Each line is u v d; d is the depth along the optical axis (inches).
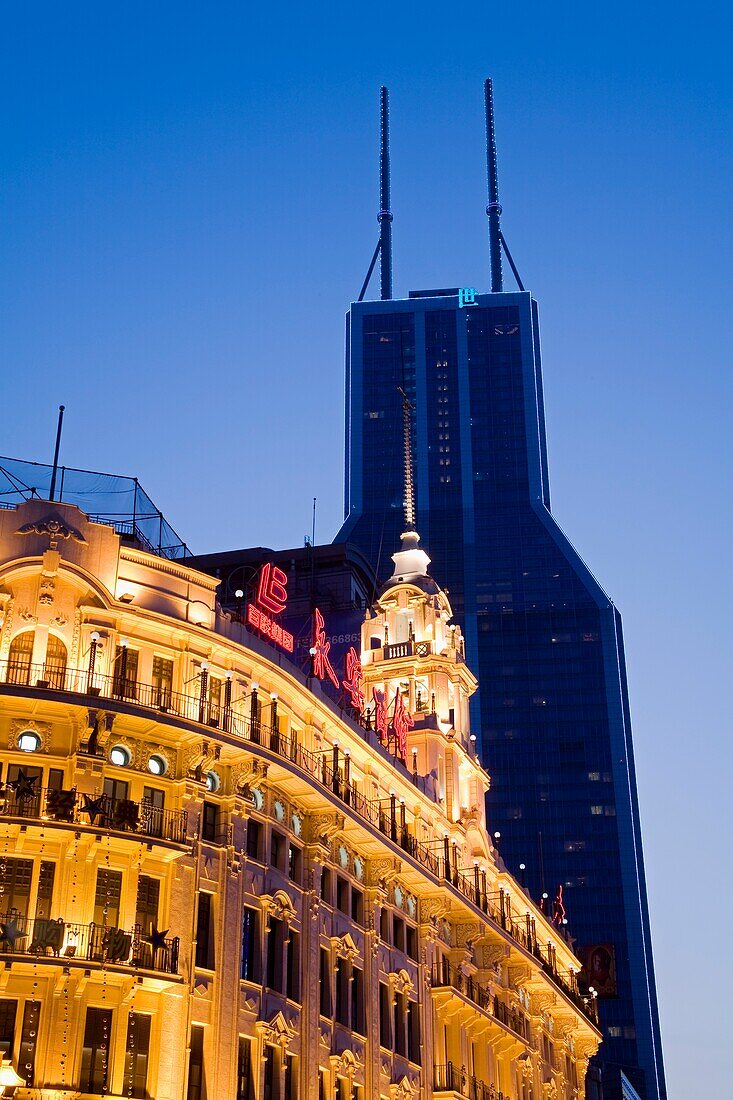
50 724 2169.0
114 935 2059.5
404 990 2839.6
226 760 2348.7
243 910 2304.4
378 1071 2628.0
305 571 3961.6
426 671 3464.6
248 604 2657.5
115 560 2349.9
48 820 2059.5
